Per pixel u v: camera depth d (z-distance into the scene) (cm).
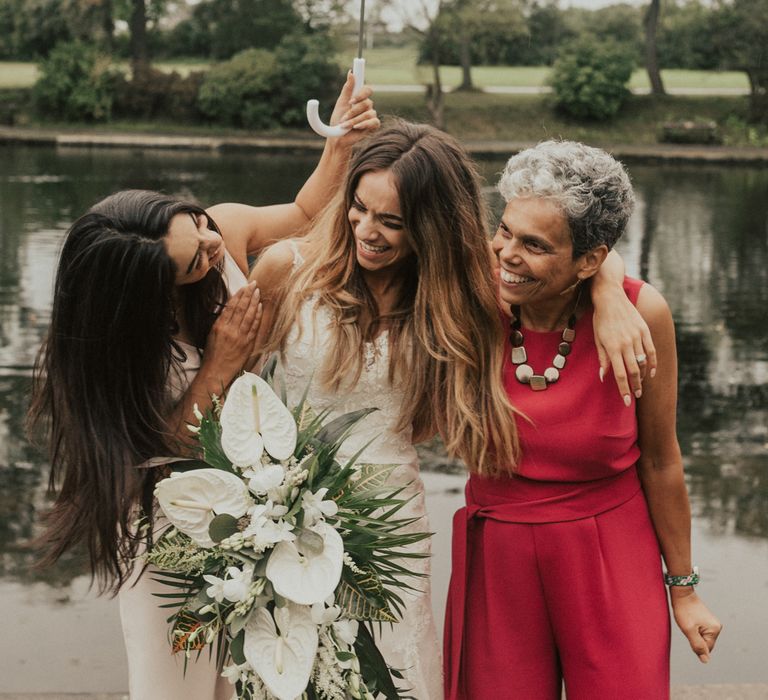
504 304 228
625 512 228
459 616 233
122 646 404
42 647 402
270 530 190
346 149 266
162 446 216
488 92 3441
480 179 237
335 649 197
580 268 212
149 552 201
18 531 500
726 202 1923
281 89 3075
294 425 200
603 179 206
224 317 225
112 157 2375
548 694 231
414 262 242
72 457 215
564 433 221
